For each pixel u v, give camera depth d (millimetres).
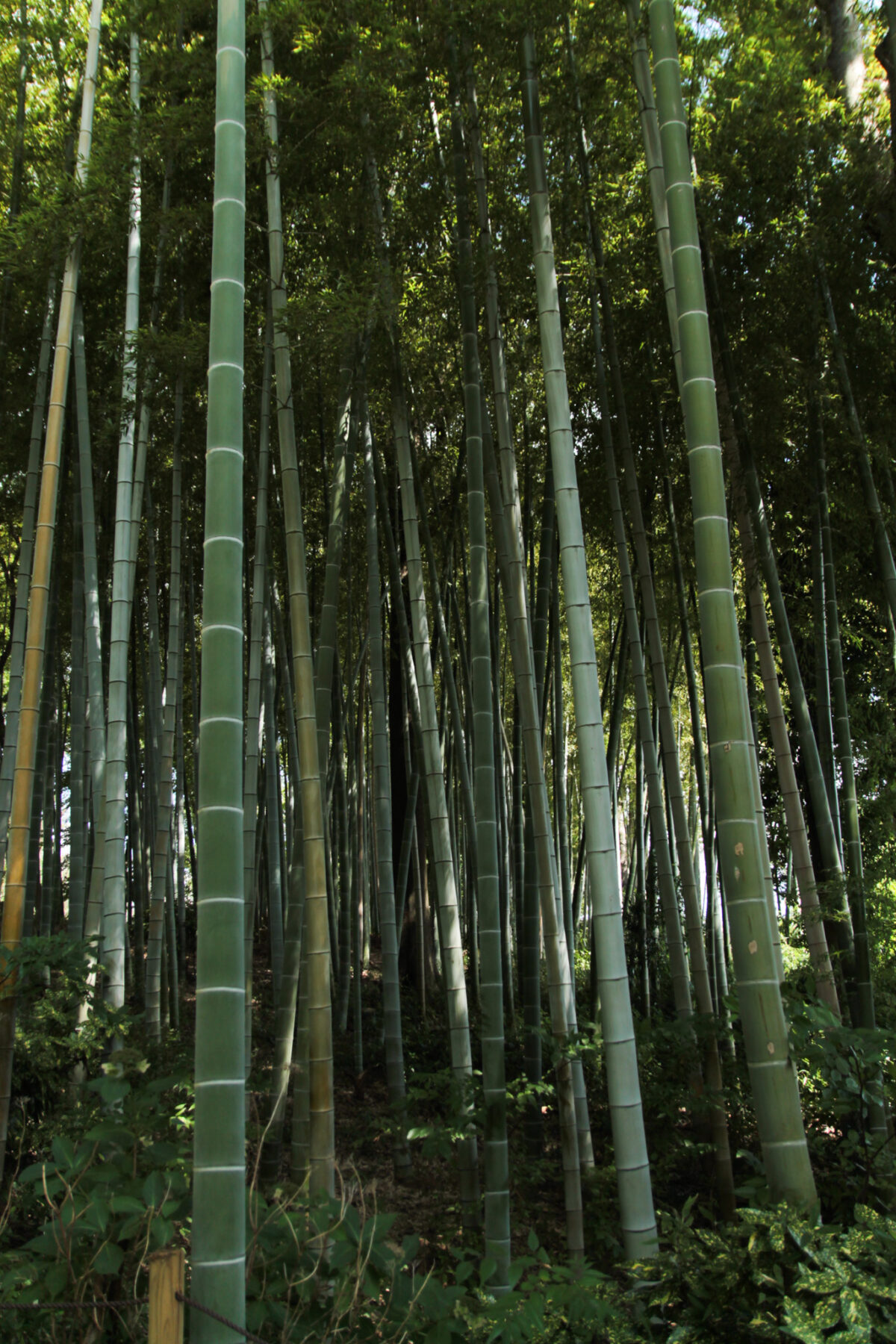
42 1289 2170
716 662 2766
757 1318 2055
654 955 8180
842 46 5613
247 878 5219
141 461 4898
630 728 10328
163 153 4434
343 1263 2164
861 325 5375
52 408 4332
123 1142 2439
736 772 2717
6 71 5422
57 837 7098
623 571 5266
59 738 7254
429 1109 5863
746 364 5332
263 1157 4336
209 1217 2033
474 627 4105
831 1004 4391
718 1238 2322
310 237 5102
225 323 2518
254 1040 6660
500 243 4980
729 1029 4391
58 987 4102
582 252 5578
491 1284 3475
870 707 8109
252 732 5203
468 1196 4160
